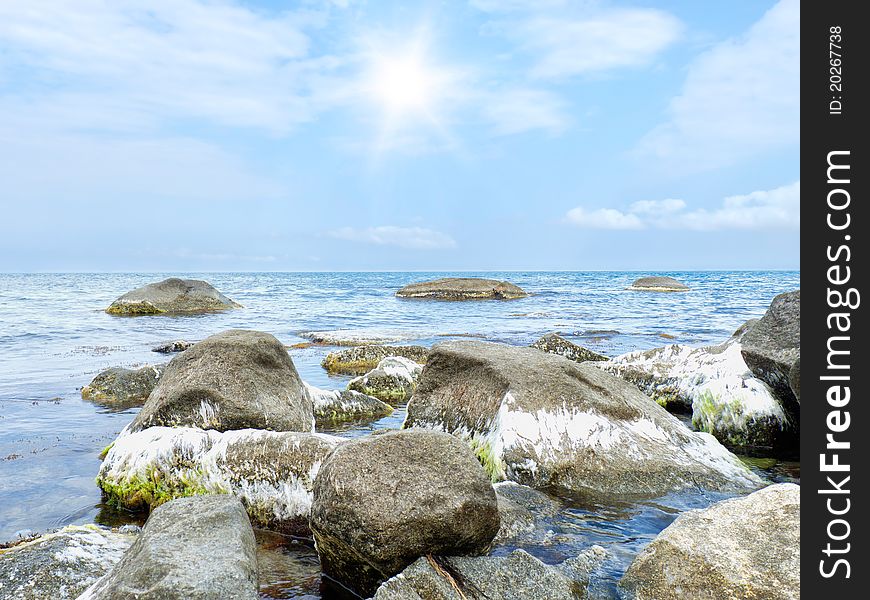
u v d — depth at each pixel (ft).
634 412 26.58
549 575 14.96
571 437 24.95
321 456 20.88
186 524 15.72
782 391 32.09
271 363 30.58
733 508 16.30
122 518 21.94
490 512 15.88
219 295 130.31
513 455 24.41
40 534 20.49
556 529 19.52
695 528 15.80
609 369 43.70
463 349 30.45
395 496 15.37
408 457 16.42
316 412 36.19
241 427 27.68
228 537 15.23
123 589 12.97
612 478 23.52
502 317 108.88
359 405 38.01
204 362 29.53
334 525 15.42
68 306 131.64
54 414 37.45
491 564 15.16
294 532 20.16
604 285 256.73
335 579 16.76
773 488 16.70
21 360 59.88
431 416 29.58
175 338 78.74
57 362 58.70
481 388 28.09
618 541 18.67
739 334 44.24
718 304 134.00
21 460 28.14
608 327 89.66
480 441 26.40
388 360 47.73
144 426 27.55
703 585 14.49
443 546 15.29
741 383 32.01
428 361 31.04
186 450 22.79
